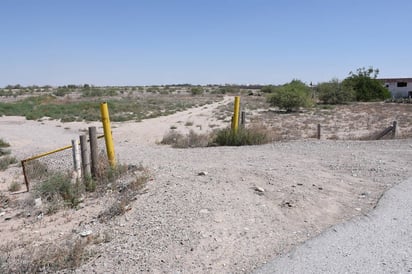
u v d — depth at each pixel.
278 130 24.33
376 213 5.97
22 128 26.83
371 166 9.24
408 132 21.52
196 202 6.25
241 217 5.68
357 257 4.50
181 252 4.65
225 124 29.45
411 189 7.26
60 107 45.78
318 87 59.97
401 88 80.50
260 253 4.64
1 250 5.45
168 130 25.22
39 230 6.35
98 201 7.49
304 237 5.10
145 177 8.02
